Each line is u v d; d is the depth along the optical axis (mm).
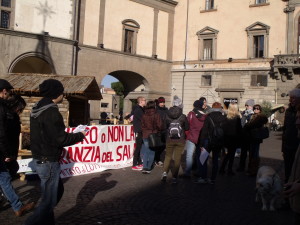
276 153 16234
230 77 33594
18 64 27891
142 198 7270
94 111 30516
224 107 33781
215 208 6723
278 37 31391
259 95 32000
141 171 10453
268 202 6707
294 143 7008
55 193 4496
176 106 8906
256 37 32781
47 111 4383
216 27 34594
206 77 34969
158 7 35281
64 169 9133
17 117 5840
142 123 10031
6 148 5367
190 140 9445
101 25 30859
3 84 5668
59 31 27328
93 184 8414
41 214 4348
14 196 5816
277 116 31609
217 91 34094
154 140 9820
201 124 9414
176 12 36969
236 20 33625
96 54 30406
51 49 26719
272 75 31391
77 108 17531
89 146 9922
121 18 32375
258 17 32500
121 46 32406
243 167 10859
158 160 11688
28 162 8555
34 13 25984
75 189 7828
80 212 6160
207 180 8938
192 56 35750
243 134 10211
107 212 6211
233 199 7449
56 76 15156
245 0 33219
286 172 7254
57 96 4598
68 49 27703
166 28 36281
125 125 11352
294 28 30500
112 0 31688
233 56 33594
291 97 4766
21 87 14258
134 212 6266
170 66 36719
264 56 31938
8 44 24547
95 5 30469
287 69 30016
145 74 34219
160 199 7242
